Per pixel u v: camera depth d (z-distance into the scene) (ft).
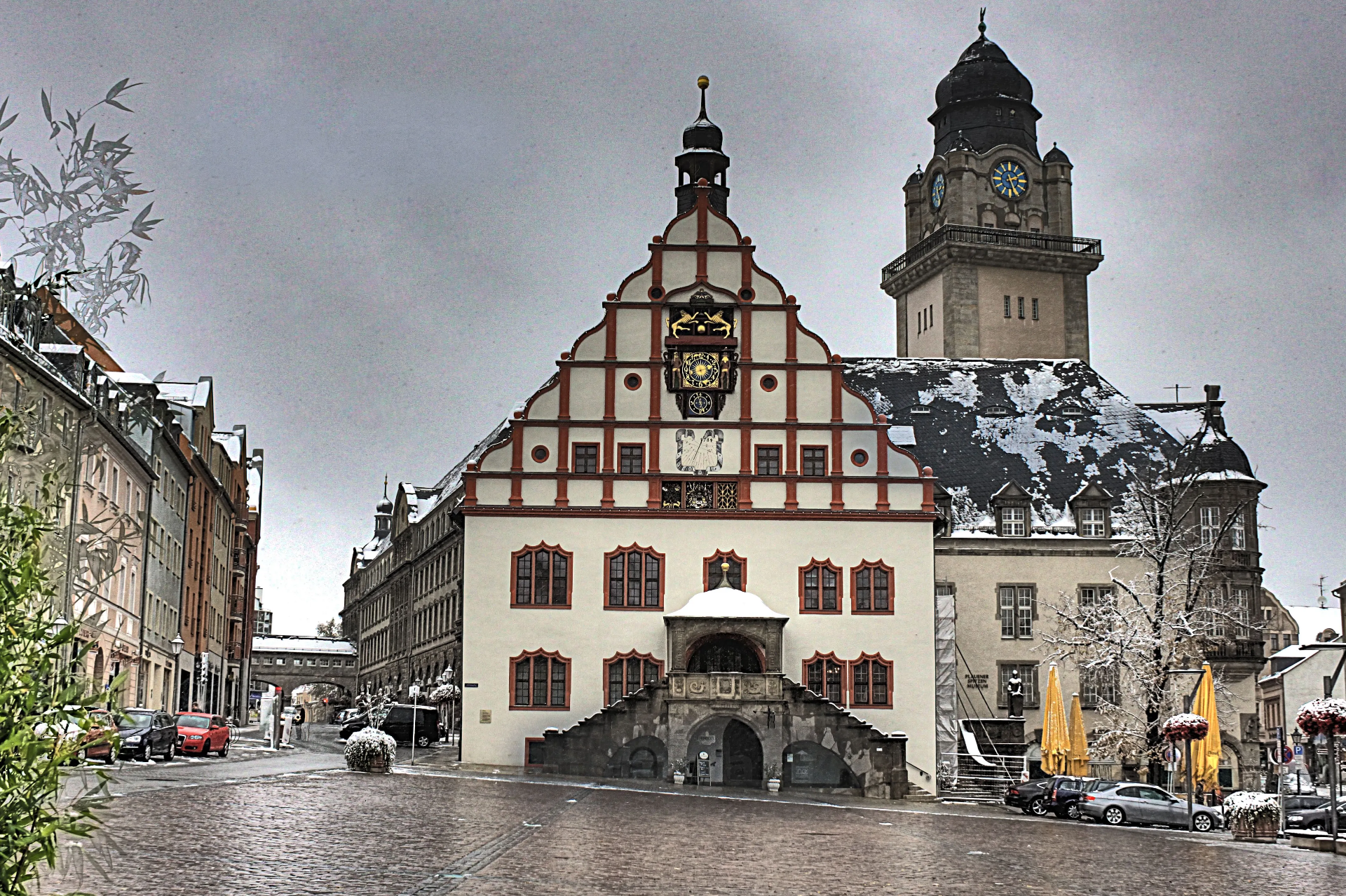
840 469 236.84
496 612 229.45
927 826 150.82
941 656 244.83
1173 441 311.68
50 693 33.83
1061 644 247.09
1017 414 314.35
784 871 95.09
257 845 90.12
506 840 103.86
